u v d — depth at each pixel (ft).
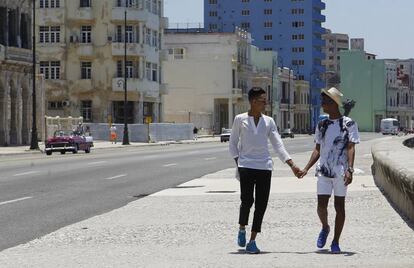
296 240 43.73
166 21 357.00
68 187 82.23
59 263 37.24
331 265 35.01
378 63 635.66
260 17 646.74
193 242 43.73
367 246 40.93
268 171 40.04
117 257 38.81
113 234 47.29
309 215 55.67
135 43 321.73
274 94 505.66
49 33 326.85
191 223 52.31
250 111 40.40
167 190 78.54
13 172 107.34
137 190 79.15
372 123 635.66
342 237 44.32
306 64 637.30
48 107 327.47
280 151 40.01
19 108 236.63
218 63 415.44
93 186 83.82
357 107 639.76
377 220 51.80
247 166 39.96
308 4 635.25
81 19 324.39
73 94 326.44
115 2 322.96
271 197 69.21
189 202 66.49
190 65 417.08
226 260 37.32
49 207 62.75
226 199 68.69
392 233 45.65
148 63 335.06
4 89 225.76
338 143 39.11
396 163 59.52
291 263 36.04
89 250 41.29
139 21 323.37
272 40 642.63
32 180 91.76
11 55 226.79
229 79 415.03
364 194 69.67
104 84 324.60
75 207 62.95
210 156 165.68
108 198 70.64
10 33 235.81
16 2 236.02
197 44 425.28
